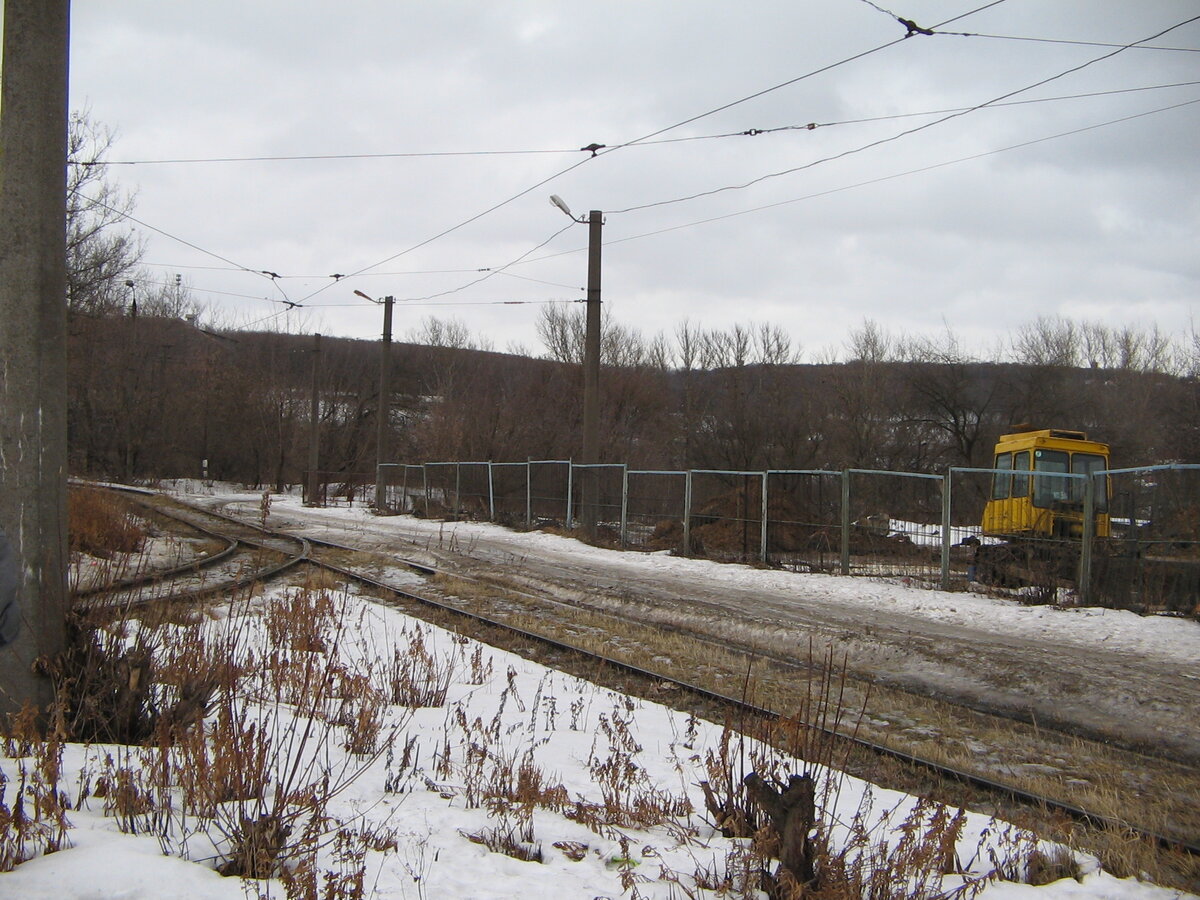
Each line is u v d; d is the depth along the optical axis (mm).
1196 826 5703
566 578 17234
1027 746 7457
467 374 63625
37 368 5195
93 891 3053
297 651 6230
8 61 5305
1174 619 12969
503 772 5043
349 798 4625
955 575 17359
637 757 6215
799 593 16047
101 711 5047
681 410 51438
